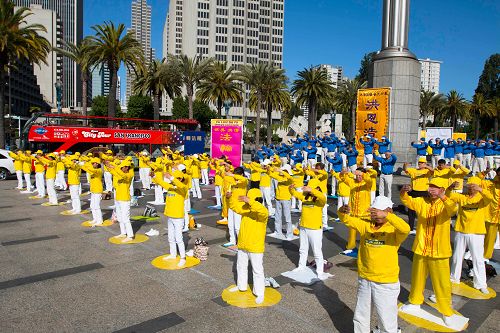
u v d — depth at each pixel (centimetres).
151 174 1134
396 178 2203
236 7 12438
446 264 559
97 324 543
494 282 732
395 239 455
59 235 1034
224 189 1185
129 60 3397
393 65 2423
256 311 589
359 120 2488
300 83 4519
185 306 604
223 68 4800
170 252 837
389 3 2478
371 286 467
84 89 3938
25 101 9056
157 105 4325
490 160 2050
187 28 12175
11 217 1264
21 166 1942
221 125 2205
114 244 952
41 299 626
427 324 555
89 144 2664
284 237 1054
